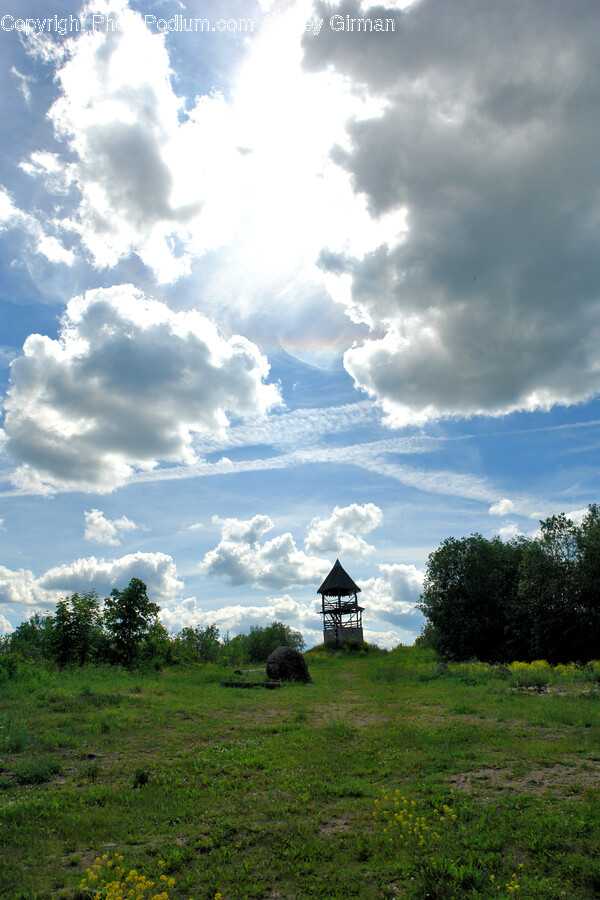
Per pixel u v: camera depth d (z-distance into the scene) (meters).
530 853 5.43
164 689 19.06
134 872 4.80
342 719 14.05
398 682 22.94
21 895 4.84
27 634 35.31
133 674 23.25
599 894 4.63
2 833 6.29
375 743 10.70
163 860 5.61
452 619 34.56
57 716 12.96
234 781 8.40
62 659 23.88
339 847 5.93
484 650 34.06
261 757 9.83
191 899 4.85
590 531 28.92
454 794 7.21
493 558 34.47
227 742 11.30
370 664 38.97
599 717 12.07
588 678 19.23
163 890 4.98
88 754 10.00
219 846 6.04
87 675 20.88
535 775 8.09
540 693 16.94
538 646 29.28
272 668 23.88
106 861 5.58
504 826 5.99
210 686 21.42
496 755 9.29
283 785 8.16
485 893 4.68
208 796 7.70
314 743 10.96
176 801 7.43
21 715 12.91
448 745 10.12
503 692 17.62
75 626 24.09
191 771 9.05
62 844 6.06
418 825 6.06
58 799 7.46
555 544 29.61
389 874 5.23
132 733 11.87
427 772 8.55
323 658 47.50
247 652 55.19
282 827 6.48
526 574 30.36
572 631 28.27
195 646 41.53
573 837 5.66
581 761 8.77
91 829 6.46
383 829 6.23
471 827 6.08
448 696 17.25
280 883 5.23
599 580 27.72
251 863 5.56
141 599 26.50
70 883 5.14
